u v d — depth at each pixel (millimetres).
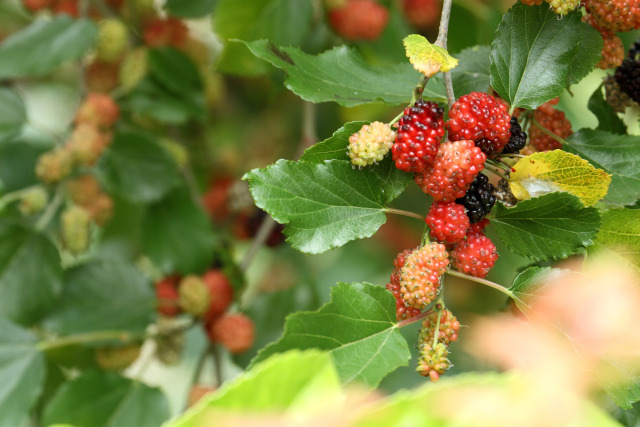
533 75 576
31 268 757
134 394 744
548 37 576
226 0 729
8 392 730
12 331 742
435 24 811
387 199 567
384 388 781
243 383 466
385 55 803
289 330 545
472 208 565
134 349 770
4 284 751
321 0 788
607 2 579
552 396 451
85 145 763
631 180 589
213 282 774
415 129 553
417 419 454
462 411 451
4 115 780
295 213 556
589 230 557
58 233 796
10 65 764
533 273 560
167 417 742
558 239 562
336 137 561
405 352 550
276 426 463
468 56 623
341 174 562
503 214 567
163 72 797
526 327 527
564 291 555
